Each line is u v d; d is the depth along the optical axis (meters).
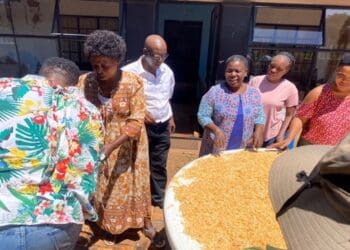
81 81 2.46
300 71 5.65
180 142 5.75
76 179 1.62
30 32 5.70
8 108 1.46
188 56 8.18
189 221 1.56
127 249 2.93
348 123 2.60
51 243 1.56
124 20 5.12
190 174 1.97
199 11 7.72
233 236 1.46
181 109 7.71
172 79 3.38
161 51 3.04
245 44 5.22
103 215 2.80
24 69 5.97
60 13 5.55
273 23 5.21
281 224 1.03
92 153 1.66
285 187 1.16
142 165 2.73
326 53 5.43
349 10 5.06
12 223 1.46
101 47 2.13
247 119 2.85
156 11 5.07
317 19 5.20
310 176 1.05
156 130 3.31
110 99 2.43
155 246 2.96
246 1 4.97
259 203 1.67
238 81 2.81
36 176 1.49
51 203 1.54
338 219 0.89
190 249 1.41
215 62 5.50
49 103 1.55
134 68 3.17
